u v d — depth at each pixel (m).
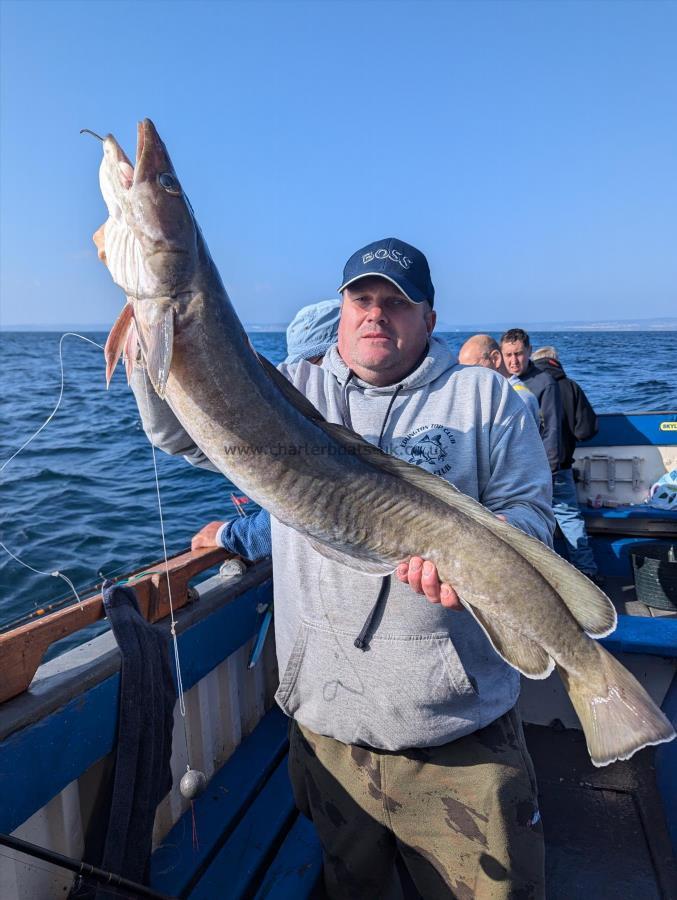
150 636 2.24
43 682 2.00
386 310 2.03
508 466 2.04
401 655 1.91
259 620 3.05
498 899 1.87
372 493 1.83
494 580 1.79
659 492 5.89
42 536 6.26
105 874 1.69
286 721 3.16
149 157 1.67
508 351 5.47
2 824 1.75
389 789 2.01
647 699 1.73
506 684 2.03
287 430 1.78
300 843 2.48
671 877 2.46
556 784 2.97
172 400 1.76
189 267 1.67
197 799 2.64
